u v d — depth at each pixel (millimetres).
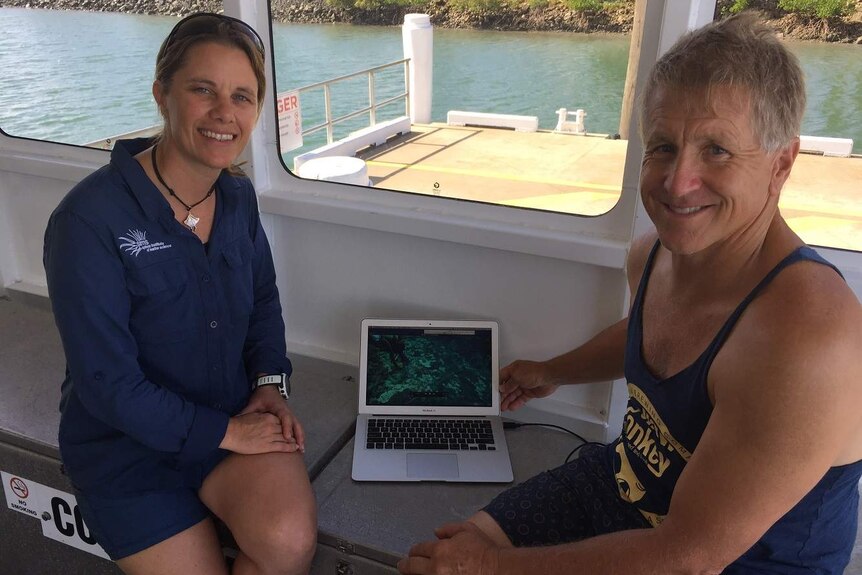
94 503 1406
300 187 2014
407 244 1914
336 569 1514
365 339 1893
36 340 2240
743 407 893
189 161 1312
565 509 1353
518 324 1880
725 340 970
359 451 1723
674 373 1075
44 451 1710
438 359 1872
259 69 1330
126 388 1286
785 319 881
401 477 1645
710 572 964
